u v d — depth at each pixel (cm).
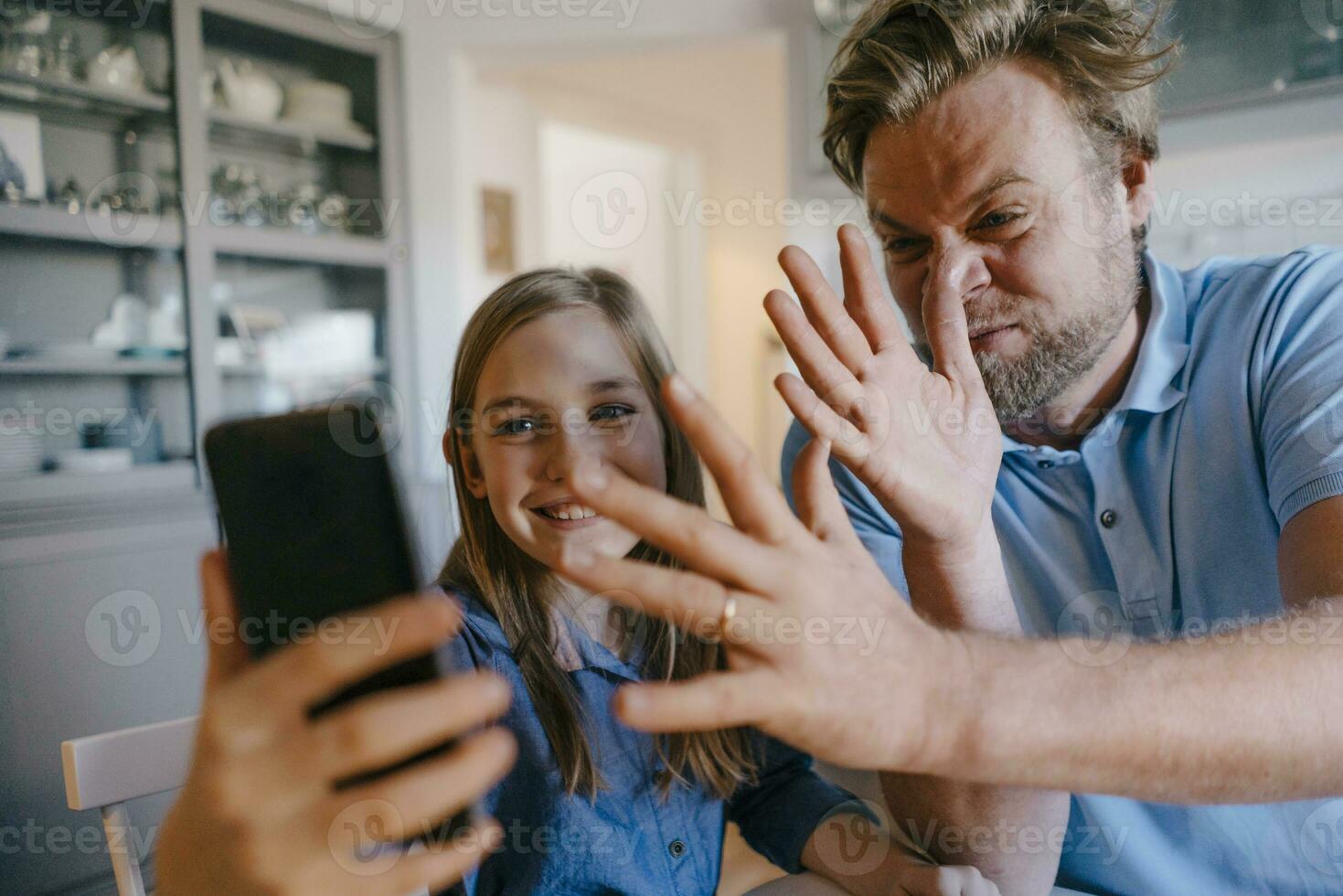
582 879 49
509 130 261
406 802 21
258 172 211
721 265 283
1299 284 53
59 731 149
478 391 50
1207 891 53
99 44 180
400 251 215
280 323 209
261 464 29
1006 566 56
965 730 24
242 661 27
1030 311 49
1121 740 25
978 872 45
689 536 22
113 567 160
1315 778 28
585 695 52
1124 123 50
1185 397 54
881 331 36
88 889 141
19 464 166
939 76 47
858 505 54
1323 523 43
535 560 52
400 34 209
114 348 181
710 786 55
